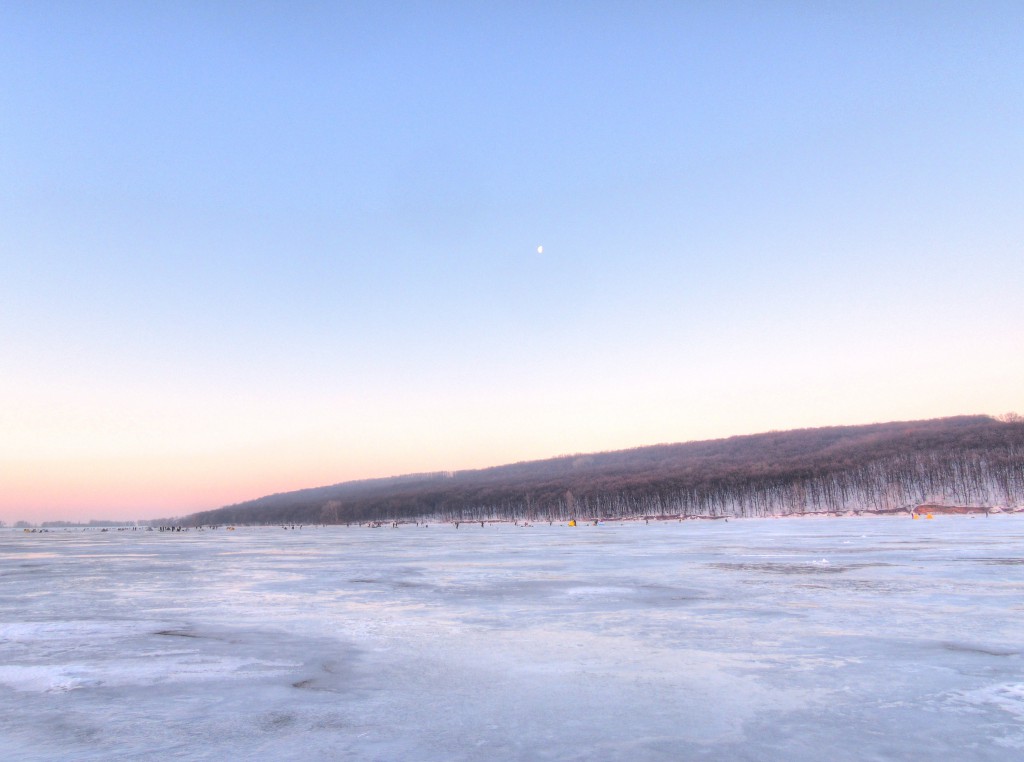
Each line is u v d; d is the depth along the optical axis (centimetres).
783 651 1350
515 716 960
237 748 846
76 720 971
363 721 948
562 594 2314
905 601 1977
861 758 783
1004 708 966
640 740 853
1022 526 7175
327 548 6188
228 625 1778
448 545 6128
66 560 4784
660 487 19962
